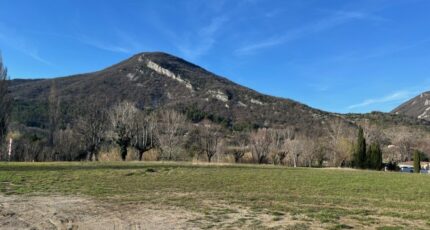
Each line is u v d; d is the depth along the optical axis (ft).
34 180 70.79
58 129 175.94
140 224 36.11
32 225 35.94
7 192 56.08
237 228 34.37
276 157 220.64
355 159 213.25
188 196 54.65
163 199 51.47
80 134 180.14
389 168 220.64
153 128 197.06
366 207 47.34
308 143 228.22
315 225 35.81
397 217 40.42
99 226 35.50
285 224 36.06
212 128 259.60
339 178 91.09
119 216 39.75
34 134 185.98
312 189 66.59
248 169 114.42
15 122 201.46
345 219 38.83
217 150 213.66
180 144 206.80
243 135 269.64
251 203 48.60
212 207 45.21
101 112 192.85
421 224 36.99
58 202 48.24
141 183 70.28
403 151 287.48
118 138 182.19
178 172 93.30
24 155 158.20
